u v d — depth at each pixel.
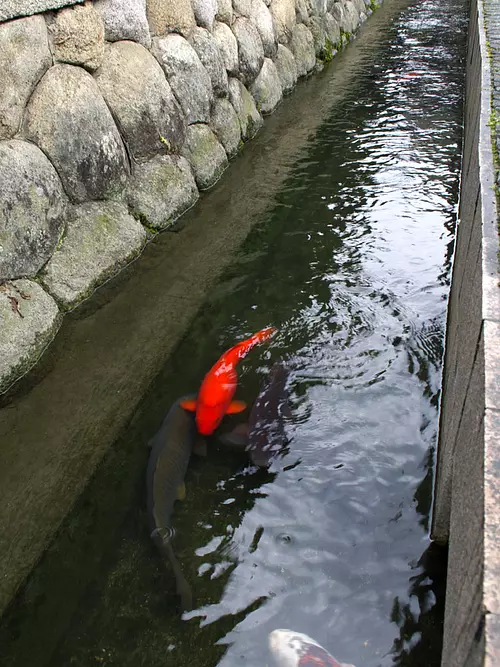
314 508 3.07
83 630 2.62
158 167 5.72
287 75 9.68
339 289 4.82
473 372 2.30
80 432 3.57
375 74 11.07
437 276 5.00
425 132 8.27
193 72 6.30
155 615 2.65
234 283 4.91
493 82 5.88
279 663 2.37
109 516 3.07
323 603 2.66
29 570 2.86
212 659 2.48
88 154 4.79
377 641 2.51
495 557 1.54
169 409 3.61
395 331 4.34
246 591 2.71
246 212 6.08
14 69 4.11
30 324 4.08
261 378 3.88
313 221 5.91
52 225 4.45
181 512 3.05
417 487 3.17
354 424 3.55
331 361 4.05
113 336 4.34
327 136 8.20
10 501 3.19
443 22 15.27
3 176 4.00
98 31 4.93
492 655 1.35
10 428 3.61
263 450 3.34
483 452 1.82
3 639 2.60
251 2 8.33
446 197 6.41
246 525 2.99
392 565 2.80
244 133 7.76
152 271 5.06
